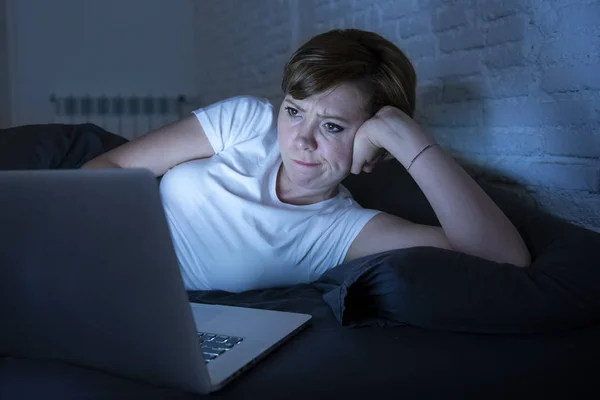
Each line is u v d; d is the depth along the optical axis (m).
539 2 1.64
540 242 1.28
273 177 1.40
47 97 4.68
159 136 1.40
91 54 4.74
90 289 0.74
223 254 1.36
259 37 3.72
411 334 1.01
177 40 4.95
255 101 1.46
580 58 1.52
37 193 0.71
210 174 1.36
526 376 0.87
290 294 1.32
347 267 1.27
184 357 0.73
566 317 1.05
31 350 0.84
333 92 1.23
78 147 1.92
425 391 0.81
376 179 1.79
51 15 4.61
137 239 0.69
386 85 1.29
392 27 2.37
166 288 0.69
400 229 1.38
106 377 0.82
